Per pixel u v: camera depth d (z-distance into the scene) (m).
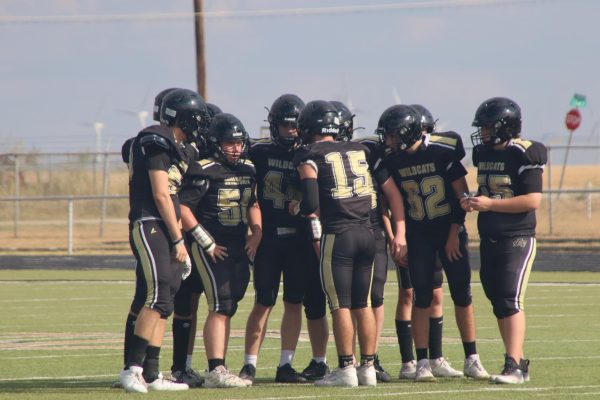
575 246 84.38
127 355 26.30
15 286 64.25
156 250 24.66
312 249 27.58
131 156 25.36
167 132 24.91
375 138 28.55
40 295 57.53
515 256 26.36
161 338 25.64
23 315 46.62
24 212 131.38
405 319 28.28
